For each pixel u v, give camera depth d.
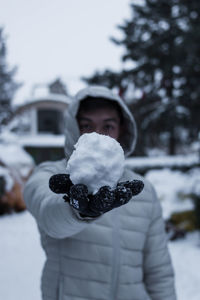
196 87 8.70
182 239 5.17
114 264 1.20
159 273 1.42
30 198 1.13
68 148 1.27
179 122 11.85
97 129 1.36
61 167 1.23
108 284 1.18
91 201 0.55
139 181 0.60
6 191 7.67
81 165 0.58
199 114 8.57
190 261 4.20
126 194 0.54
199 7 7.60
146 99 16.22
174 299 1.45
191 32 6.95
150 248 1.41
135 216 1.30
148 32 16.30
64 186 0.60
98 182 0.57
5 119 16.11
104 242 1.20
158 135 16.05
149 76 16.69
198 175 7.02
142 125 15.48
